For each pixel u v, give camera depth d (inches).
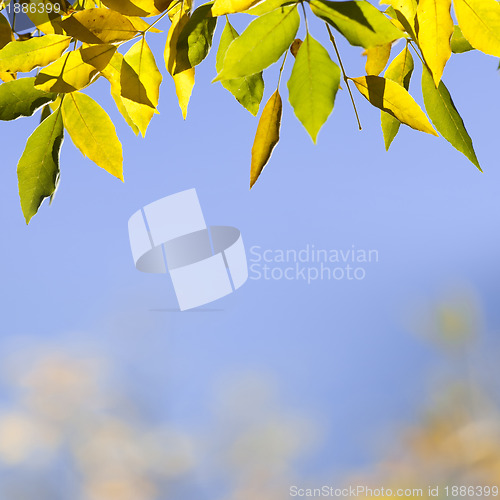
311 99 60.9
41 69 64.4
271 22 61.2
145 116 65.8
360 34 60.9
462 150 64.5
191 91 65.5
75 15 64.1
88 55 64.5
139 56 65.1
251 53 61.2
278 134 63.1
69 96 66.2
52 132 66.7
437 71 62.3
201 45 63.9
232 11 62.6
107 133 66.6
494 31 62.0
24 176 66.6
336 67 60.9
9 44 64.1
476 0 61.9
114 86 66.0
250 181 63.1
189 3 64.4
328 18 61.0
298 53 61.0
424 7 62.2
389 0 64.4
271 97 63.2
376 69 67.0
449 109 64.6
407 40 66.8
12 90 65.5
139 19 64.6
